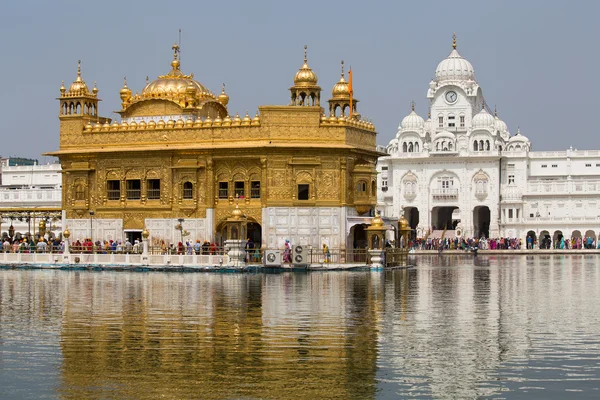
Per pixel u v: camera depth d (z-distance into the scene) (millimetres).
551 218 112188
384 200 121688
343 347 23672
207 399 18359
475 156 117625
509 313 30828
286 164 60406
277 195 60375
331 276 50719
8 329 26922
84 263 57094
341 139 60719
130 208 64000
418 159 119750
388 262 59844
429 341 24609
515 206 115312
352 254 59594
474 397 18547
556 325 27672
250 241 61344
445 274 53469
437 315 30203
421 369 20984
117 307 32688
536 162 122438
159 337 25266
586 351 23156
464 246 101625
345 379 19984
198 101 67625
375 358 22203
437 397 18547
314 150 60250
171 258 55750
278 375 20344
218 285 43062
